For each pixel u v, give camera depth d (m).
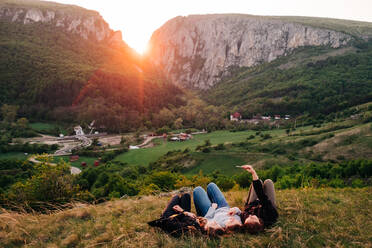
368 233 3.11
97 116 118.25
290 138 75.69
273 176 40.31
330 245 2.86
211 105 173.25
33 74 136.62
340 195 5.27
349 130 67.44
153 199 5.29
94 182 43.47
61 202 5.77
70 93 128.62
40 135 98.38
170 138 102.94
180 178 31.69
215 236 3.12
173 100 168.12
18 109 114.44
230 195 5.90
